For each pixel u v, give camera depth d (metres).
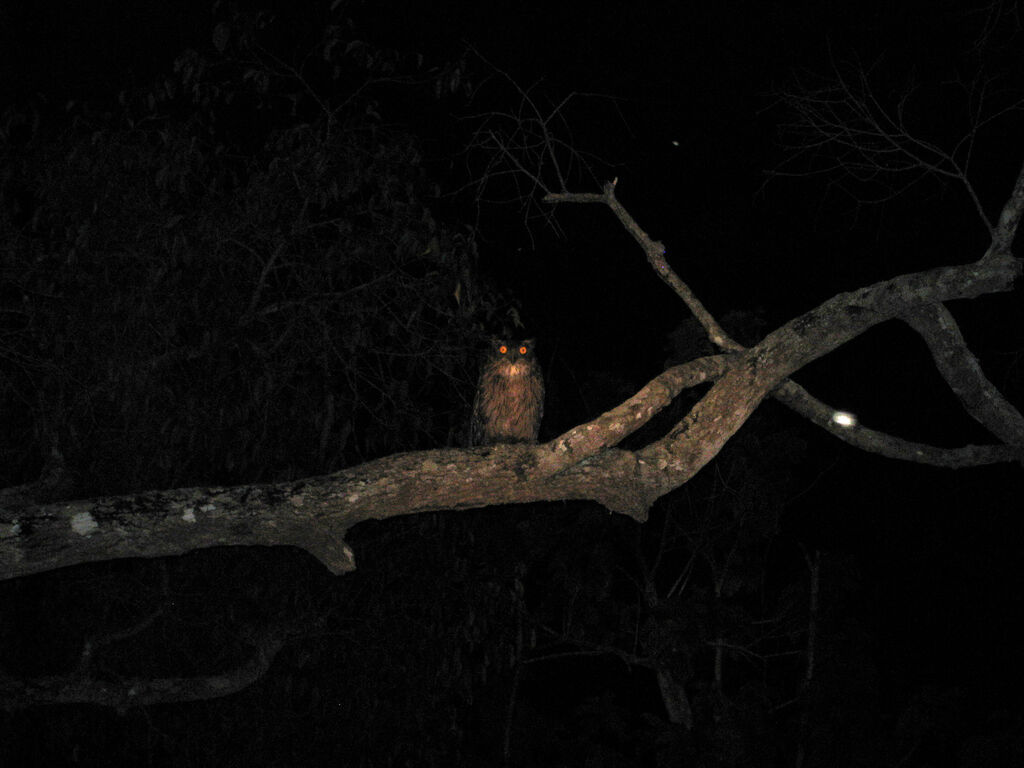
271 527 3.00
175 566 5.86
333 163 5.41
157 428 5.45
